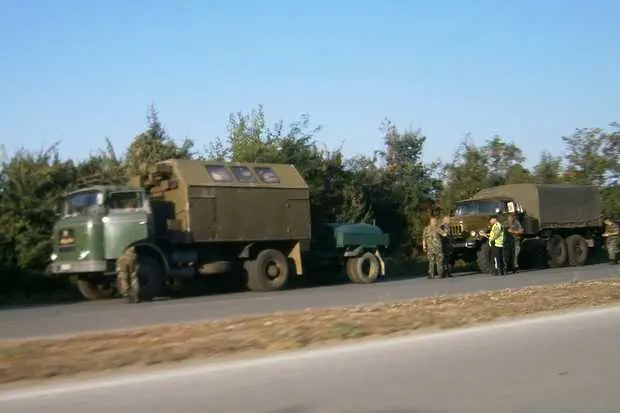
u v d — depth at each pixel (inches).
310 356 386.6
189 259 777.6
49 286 857.5
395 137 1524.4
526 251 1109.7
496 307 560.4
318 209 1153.4
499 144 1542.8
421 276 1047.6
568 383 329.7
